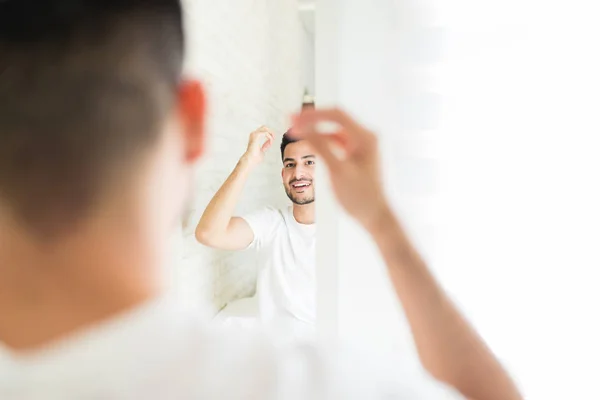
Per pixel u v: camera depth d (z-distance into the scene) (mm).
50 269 231
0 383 222
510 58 529
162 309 244
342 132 431
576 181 530
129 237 236
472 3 530
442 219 542
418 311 394
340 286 551
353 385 255
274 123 2924
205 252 1949
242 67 2301
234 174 1567
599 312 531
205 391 230
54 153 224
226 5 2061
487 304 547
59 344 231
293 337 280
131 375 225
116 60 231
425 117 537
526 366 546
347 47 536
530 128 531
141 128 235
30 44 223
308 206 1681
